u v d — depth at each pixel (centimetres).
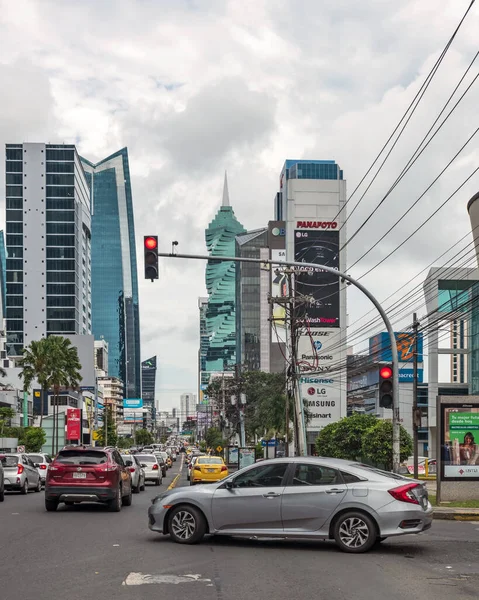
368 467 1398
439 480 2347
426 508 1354
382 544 1445
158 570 1119
